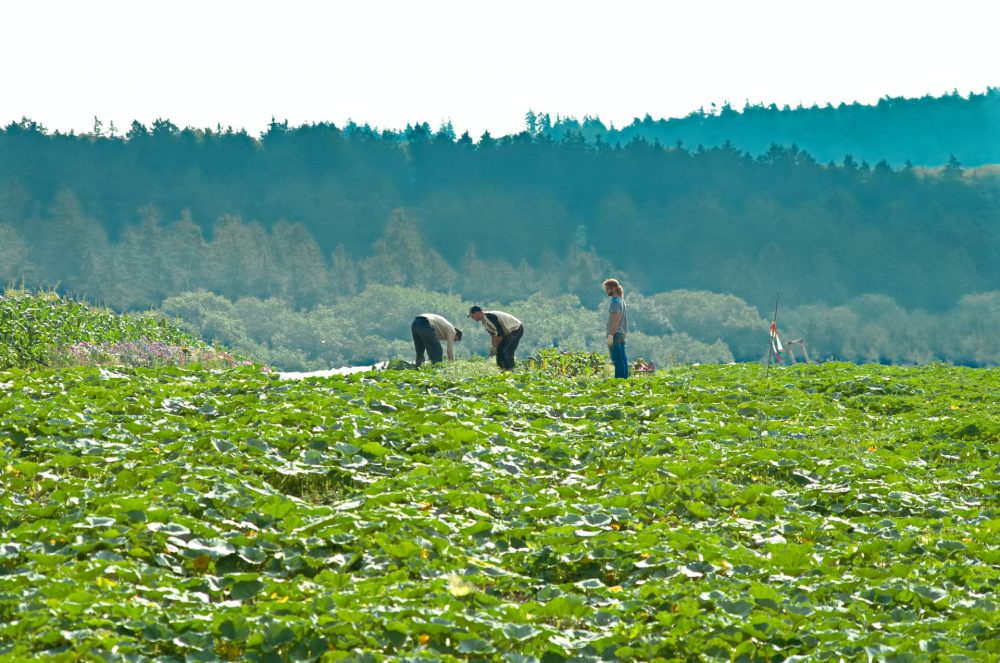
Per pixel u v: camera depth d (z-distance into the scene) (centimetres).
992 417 4591
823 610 2055
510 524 2691
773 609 2070
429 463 3350
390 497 2795
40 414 3519
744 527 2741
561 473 3416
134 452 3175
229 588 2111
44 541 2252
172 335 7556
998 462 3697
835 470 3438
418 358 6269
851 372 6775
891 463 3644
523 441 3725
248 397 4272
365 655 1752
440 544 2406
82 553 2222
